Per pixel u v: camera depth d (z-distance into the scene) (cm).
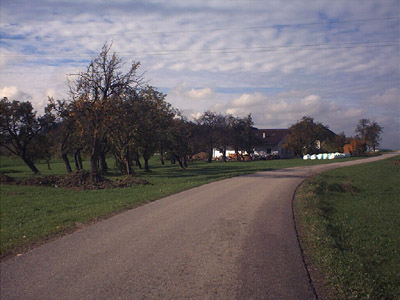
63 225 946
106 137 2714
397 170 3166
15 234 870
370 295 488
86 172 2409
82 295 482
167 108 3259
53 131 3612
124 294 484
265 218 1002
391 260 690
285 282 527
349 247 750
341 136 7431
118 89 2411
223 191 1638
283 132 8619
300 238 792
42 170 4769
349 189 1852
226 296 477
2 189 2092
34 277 552
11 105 3431
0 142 3503
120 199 1481
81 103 2319
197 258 638
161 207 1195
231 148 7531
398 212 1235
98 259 636
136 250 689
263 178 2367
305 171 3106
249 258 639
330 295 489
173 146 4038
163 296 477
